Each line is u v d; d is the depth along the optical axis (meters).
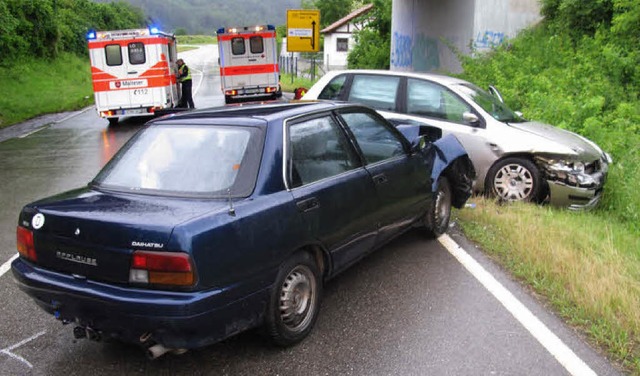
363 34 32.09
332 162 4.12
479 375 3.32
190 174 3.58
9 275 5.13
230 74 21.98
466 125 7.47
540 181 7.19
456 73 18.00
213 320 3.04
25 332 3.97
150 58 17.56
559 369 3.37
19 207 7.67
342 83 8.27
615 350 3.55
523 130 7.32
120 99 17.70
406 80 7.86
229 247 3.12
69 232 3.21
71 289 3.15
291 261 3.59
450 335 3.80
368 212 4.34
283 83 32.12
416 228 6.02
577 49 15.52
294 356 3.57
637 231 6.54
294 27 30.05
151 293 2.96
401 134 5.09
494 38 19.03
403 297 4.43
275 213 3.43
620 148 8.86
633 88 12.88
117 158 4.00
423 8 20.62
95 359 3.59
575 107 10.15
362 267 5.10
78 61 40.59
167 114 4.64
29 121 18.78
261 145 3.60
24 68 30.62
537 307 4.22
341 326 3.96
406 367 3.42
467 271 4.97
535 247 5.30
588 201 7.14
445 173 5.93
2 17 23.11
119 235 3.03
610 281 4.46
